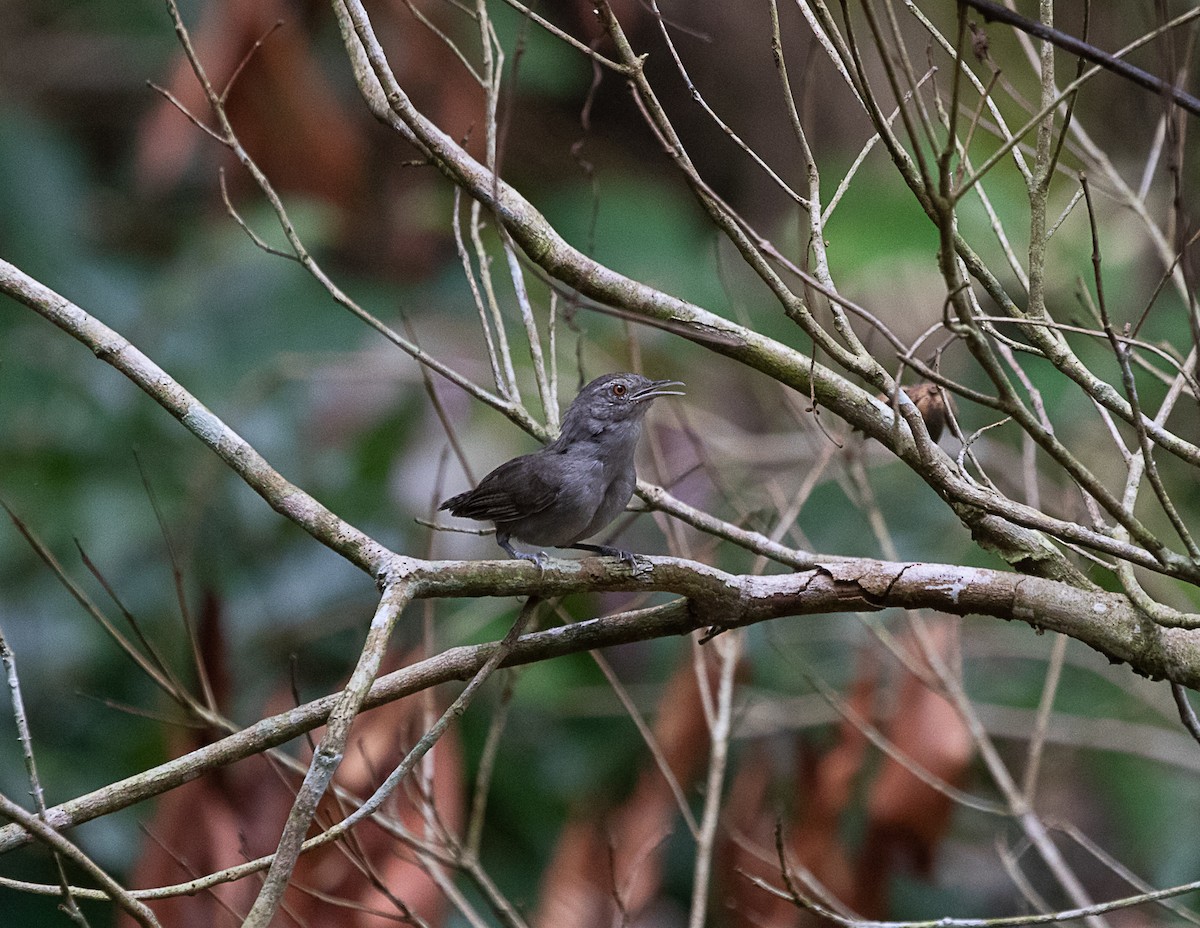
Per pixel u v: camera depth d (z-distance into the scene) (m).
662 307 7.51
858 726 10.02
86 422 13.83
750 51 17.55
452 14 13.59
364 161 15.29
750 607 7.30
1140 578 12.27
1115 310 13.57
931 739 10.21
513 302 15.33
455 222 8.58
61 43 20.30
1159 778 14.50
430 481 14.01
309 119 13.60
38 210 15.61
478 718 13.33
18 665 12.91
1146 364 8.15
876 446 14.34
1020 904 11.89
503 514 8.97
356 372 14.20
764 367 7.48
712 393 16.09
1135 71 5.67
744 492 13.64
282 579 13.58
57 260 15.38
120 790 6.75
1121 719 14.59
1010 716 14.28
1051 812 14.79
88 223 16.50
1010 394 5.93
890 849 10.09
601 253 16.11
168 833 9.19
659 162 18.45
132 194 18.25
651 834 10.27
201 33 13.95
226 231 14.84
